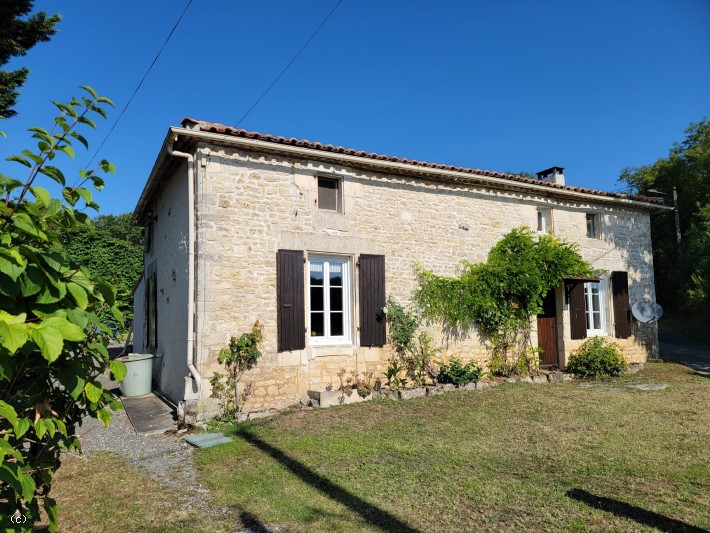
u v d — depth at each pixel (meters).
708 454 4.93
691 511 3.58
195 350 6.85
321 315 8.09
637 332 12.11
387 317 8.52
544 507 3.71
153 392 9.18
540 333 10.63
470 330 9.49
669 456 4.89
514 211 10.40
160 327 9.41
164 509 3.84
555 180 12.23
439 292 9.04
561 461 4.79
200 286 6.89
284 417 6.74
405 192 9.01
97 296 2.23
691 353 14.84
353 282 8.27
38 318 1.92
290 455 5.11
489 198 10.07
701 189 22.73
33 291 1.82
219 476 4.56
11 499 1.93
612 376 10.18
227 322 7.04
